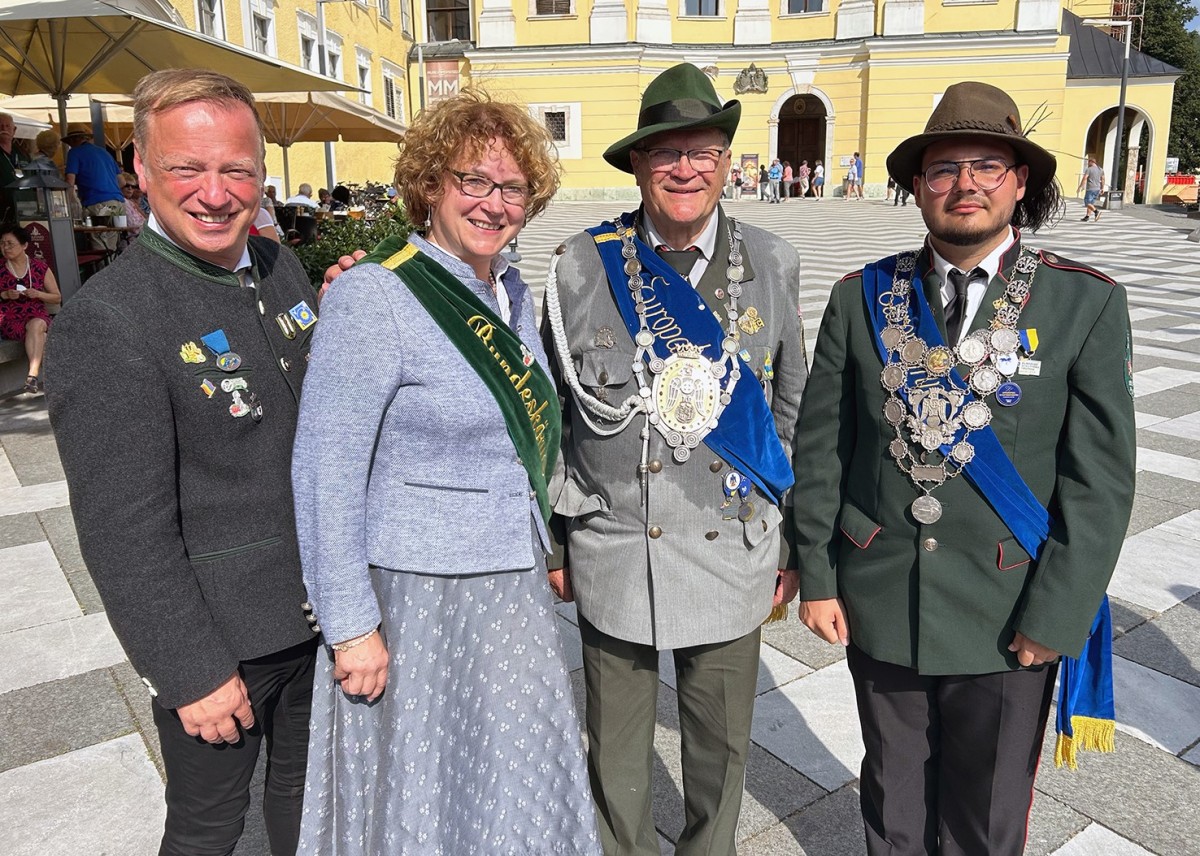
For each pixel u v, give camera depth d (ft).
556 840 6.34
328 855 5.98
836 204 94.38
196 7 58.49
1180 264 49.47
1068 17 109.09
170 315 5.50
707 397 6.71
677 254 6.99
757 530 6.98
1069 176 107.76
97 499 5.16
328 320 5.57
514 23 100.89
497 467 6.00
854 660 6.86
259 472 5.82
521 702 6.24
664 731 10.00
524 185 5.94
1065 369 5.90
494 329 5.91
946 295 6.29
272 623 5.90
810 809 8.69
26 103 41.70
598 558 7.02
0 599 12.76
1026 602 5.97
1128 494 5.77
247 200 5.66
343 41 86.79
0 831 8.31
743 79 102.27
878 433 6.45
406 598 5.93
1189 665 10.88
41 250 24.99
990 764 6.33
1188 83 150.82
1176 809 8.50
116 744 9.57
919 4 95.14
